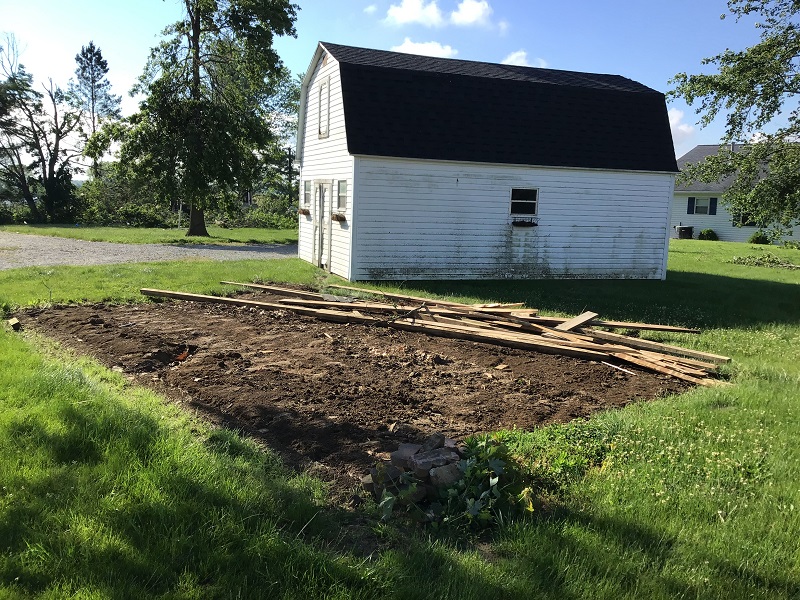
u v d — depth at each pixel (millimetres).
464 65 18719
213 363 7238
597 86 18703
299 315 10406
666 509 3900
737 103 19156
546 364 7961
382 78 15773
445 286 14891
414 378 7059
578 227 17297
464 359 8055
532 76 18734
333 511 3877
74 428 4570
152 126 28391
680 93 19719
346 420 5512
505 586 3088
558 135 16984
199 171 28484
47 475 3881
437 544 3488
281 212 47438
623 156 17406
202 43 30328
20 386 5531
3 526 3320
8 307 10125
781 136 19344
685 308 12664
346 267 15477
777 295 14938
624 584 3139
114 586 2898
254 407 5730
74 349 7695
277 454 4734
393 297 11805
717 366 7738
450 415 5852
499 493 3842
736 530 3668
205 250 23000
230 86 30672
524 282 16250
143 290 11672
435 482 3994
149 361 7273
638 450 4844
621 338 8609
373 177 15172
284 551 3262
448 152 15625
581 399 6531
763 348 9211
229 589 2959
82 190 49594
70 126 52125
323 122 17359
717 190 40312
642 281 17344
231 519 3514
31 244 23125
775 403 6207
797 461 4711
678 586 3129
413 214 15656
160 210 41781
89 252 20719
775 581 3207
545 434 5098
